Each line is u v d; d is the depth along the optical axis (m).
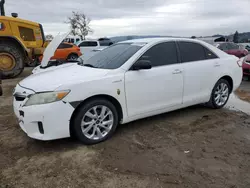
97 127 3.43
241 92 6.97
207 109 5.05
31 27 10.62
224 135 3.74
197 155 3.11
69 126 3.18
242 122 4.32
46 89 3.08
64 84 3.11
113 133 3.78
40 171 2.76
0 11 12.44
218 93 4.97
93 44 18.75
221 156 3.09
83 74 3.44
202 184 2.51
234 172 2.73
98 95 3.39
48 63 6.65
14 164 2.91
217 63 4.77
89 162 2.95
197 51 4.58
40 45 11.05
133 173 2.71
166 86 4.01
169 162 2.94
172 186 2.48
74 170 2.78
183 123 4.24
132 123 4.23
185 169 2.79
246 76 8.92
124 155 3.11
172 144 3.42
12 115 4.68
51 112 3.02
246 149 3.28
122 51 4.07
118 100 3.53
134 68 3.68
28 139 3.58
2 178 2.63
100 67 3.82
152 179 2.60
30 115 3.05
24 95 3.21
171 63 4.14
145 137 3.65
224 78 5.02
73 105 3.13
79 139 3.31
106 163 2.92
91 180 2.59
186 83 4.29
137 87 3.67
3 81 8.95
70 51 15.37
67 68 4.05
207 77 4.61
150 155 3.11
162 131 3.88
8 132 3.85
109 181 2.57
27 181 2.58
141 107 3.80
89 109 3.30
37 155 3.12
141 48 3.90
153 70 3.86
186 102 4.39
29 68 13.55
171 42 4.26
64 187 2.48
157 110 4.01
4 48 9.45
